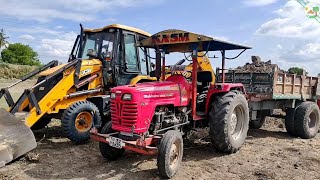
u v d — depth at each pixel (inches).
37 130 341.4
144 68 351.3
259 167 227.3
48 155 249.3
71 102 301.4
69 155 250.4
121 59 326.6
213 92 250.4
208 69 296.0
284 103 329.7
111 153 231.5
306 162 240.1
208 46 241.4
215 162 236.4
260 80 312.0
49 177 202.8
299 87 341.4
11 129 237.6
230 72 340.8
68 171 213.8
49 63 323.9
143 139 198.4
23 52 3400.6
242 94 265.0
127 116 208.5
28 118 267.3
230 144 247.6
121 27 322.7
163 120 222.5
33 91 279.7
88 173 210.4
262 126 385.7
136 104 206.2
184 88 241.4
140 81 338.6
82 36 328.8
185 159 242.5
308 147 286.7
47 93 284.8
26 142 237.0
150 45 256.1
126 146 200.5
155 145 209.5
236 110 262.1
